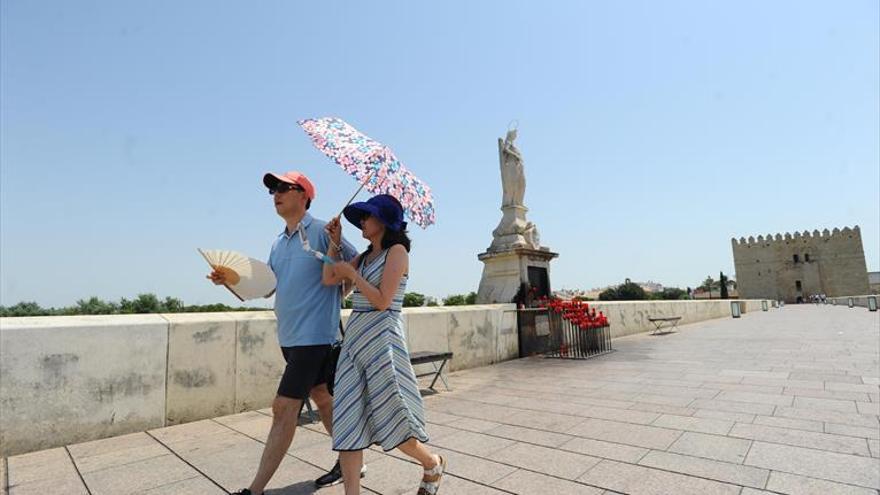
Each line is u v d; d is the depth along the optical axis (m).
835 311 34.50
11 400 4.04
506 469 3.43
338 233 3.22
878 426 4.22
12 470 3.63
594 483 3.11
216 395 5.32
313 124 3.37
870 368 7.41
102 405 4.52
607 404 5.47
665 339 14.15
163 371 4.95
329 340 3.18
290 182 3.32
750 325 20.00
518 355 10.40
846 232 77.44
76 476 3.48
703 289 101.75
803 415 4.68
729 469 3.29
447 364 8.47
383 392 2.60
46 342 4.25
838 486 2.94
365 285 2.65
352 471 2.57
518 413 5.18
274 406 3.04
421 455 2.70
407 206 3.03
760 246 83.31
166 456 3.95
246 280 3.23
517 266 12.13
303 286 3.16
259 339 5.75
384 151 3.08
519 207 12.91
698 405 5.26
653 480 3.13
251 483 3.27
